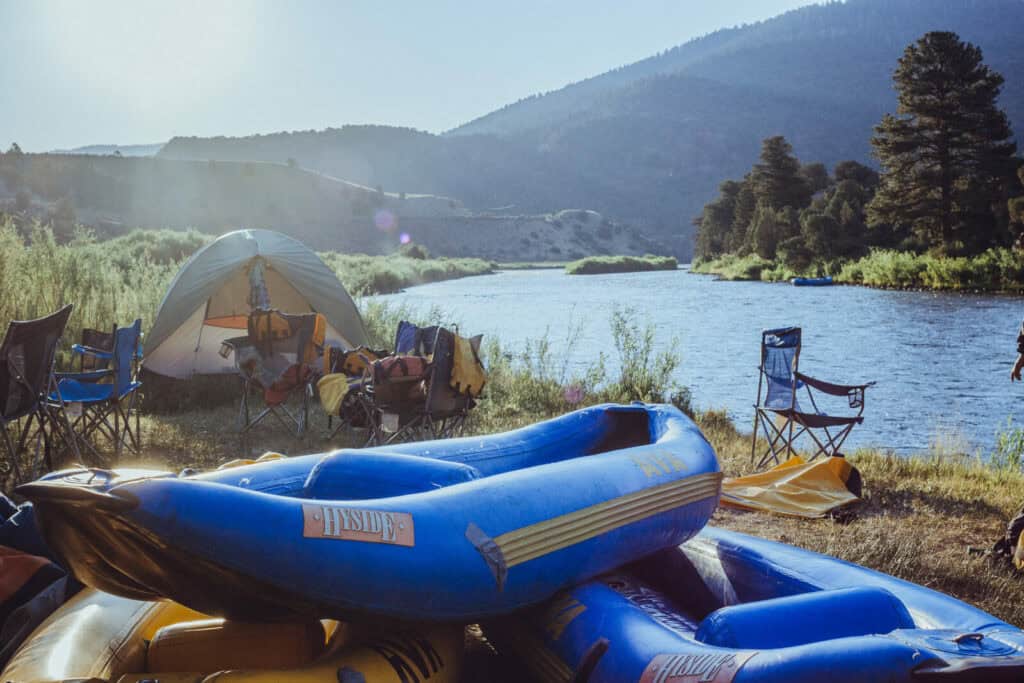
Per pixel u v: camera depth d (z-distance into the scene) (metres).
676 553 4.03
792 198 83.88
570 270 93.62
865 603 3.00
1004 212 52.56
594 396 11.10
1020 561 4.89
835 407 13.17
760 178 86.50
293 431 8.26
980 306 32.91
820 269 58.41
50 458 6.46
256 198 166.88
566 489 3.39
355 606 2.73
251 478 3.38
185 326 10.34
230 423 8.66
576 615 3.25
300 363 7.70
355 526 2.74
